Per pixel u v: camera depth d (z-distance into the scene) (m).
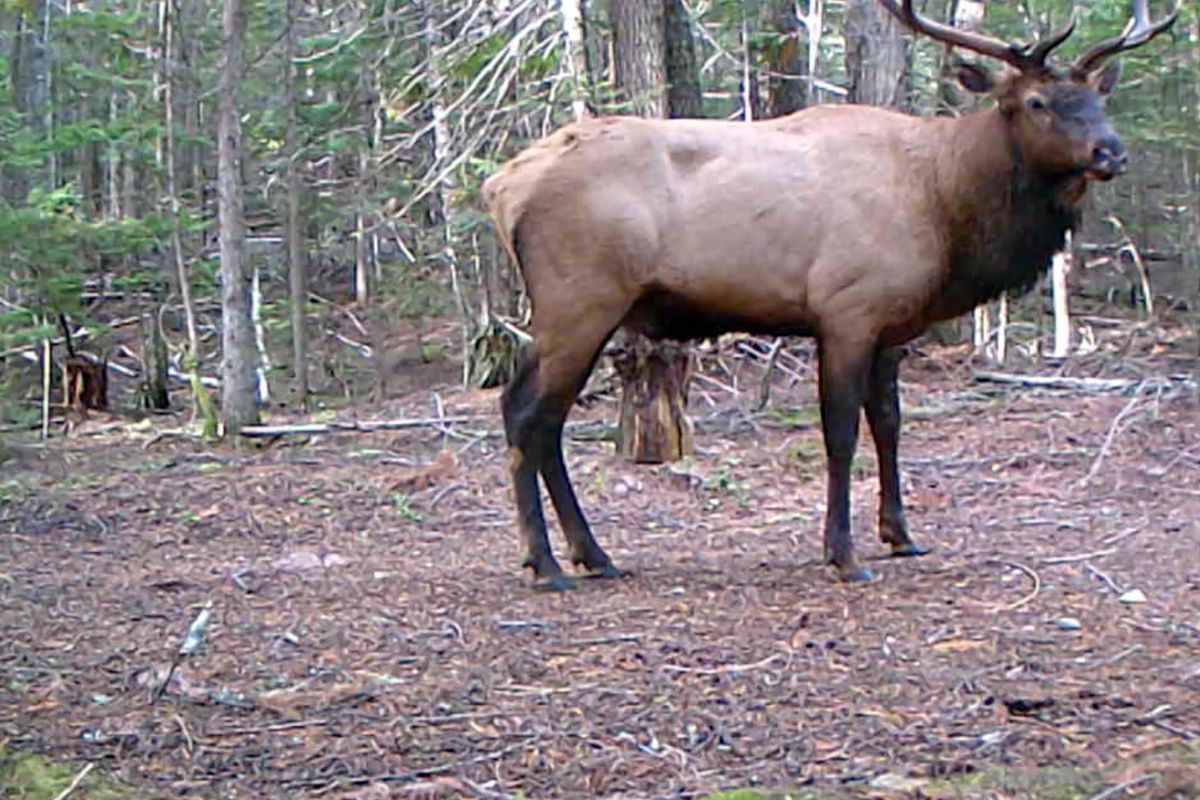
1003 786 4.60
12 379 17.02
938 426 12.77
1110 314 20.70
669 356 11.45
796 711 5.47
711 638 6.52
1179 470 10.57
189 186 27.34
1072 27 7.38
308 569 8.52
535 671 6.07
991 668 5.96
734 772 4.84
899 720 5.34
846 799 4.54
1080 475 10.62
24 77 22.09
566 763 4.97
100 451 13.64
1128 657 6.10
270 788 4.80
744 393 14.55
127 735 5.34
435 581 7.98
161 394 18.89
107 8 24.72
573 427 12.95
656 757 5.01
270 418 16.09
